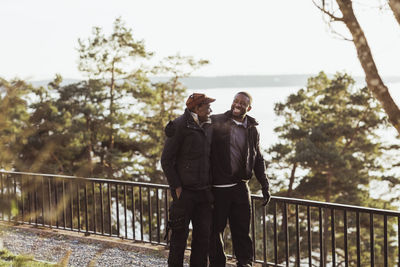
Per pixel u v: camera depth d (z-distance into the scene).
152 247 6.64
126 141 33.69
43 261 4.41
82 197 23.30
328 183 31.08
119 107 32.84
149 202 6.87
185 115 4.61
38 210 1.84
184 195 4.62
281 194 32.59
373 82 3.82
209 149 4.69
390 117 3.79
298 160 29.69
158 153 36.28
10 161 1.63
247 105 4.79
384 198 32.31
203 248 4.77
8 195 1.73
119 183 7.02
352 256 28.38
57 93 29.16
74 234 7.05
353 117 33.78
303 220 30.73
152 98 35.97
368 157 34.72
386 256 5.09
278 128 36.56
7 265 4.34
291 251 27.28
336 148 31.56
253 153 4.92
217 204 4.86
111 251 6.54
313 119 36.12
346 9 3.87
